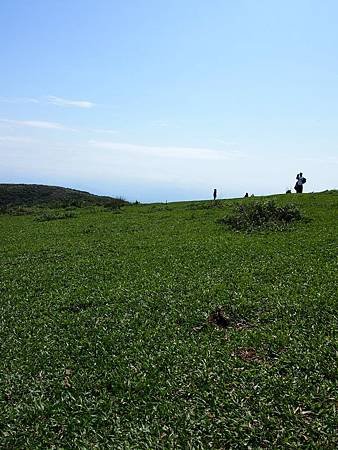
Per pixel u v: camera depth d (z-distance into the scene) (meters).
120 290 18.56
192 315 15.26
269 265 20.59
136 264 23.20
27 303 18.14
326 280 17.52
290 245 24.78
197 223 37.62
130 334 14.15
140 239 31.28
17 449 9.33
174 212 48.66
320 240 25.31
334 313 14.29
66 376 12.09
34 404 10.75
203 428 9.50
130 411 10.27
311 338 12.70
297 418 9.43
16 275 22.81
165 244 28.17
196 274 20.11
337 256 21.41
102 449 9.12
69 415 10.28
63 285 20.55
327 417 9.38
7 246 32.28
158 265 22.56
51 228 41.78
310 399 10.01
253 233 30.38
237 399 10.28
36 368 12.45
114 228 38.78
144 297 17.41
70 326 15.29
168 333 14.05
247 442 9.02
